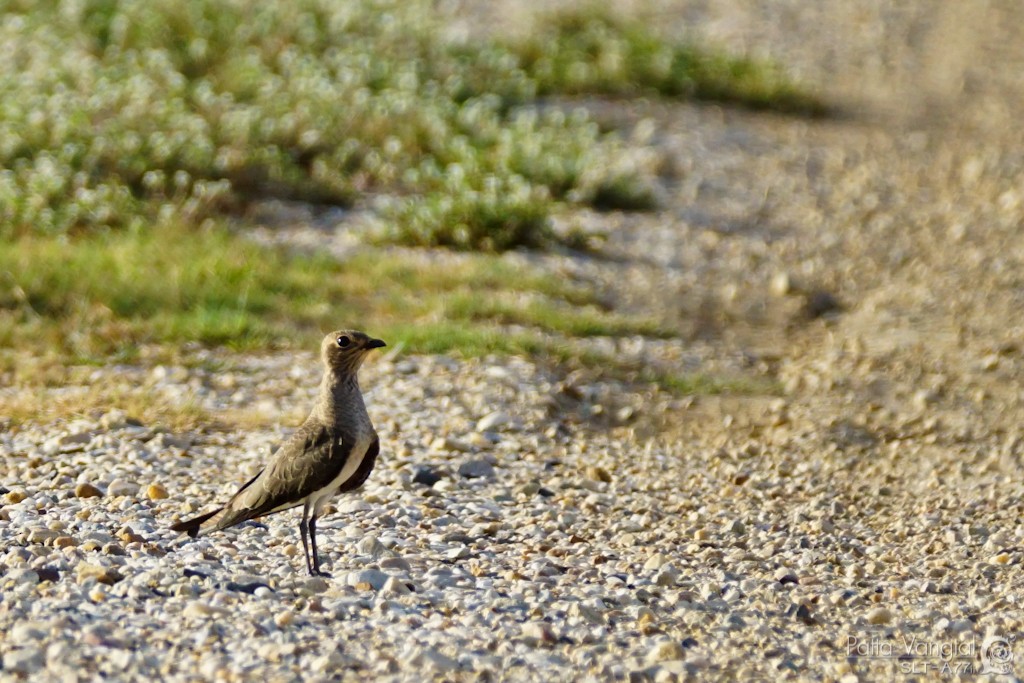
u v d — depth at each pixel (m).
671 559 10.53
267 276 18.92
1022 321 18.86
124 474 11.66
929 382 16.58
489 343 16.64
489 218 21.83
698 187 26.66
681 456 13.75
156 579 8.89
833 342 18.47
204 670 7.51
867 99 35.41
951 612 9.51
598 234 22.42
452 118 27.34
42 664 7.44
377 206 23.25
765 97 33.66
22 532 9.78
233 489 11.45
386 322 17.73
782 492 12.64
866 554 10.92
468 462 12.48
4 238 19.42
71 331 16.27
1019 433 14.65
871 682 8.19
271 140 24.73
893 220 24.94
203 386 14.80
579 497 12.03
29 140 22.47
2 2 30.77
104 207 20.64
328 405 9.05
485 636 8.44
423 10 35.59
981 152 30.19
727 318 19.50
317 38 31.08
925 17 44.97
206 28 29.98
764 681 8.05
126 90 24.83
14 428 12.92
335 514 10.97
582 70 32.66
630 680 7.88
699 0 44.41
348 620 8.54
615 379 16.27
